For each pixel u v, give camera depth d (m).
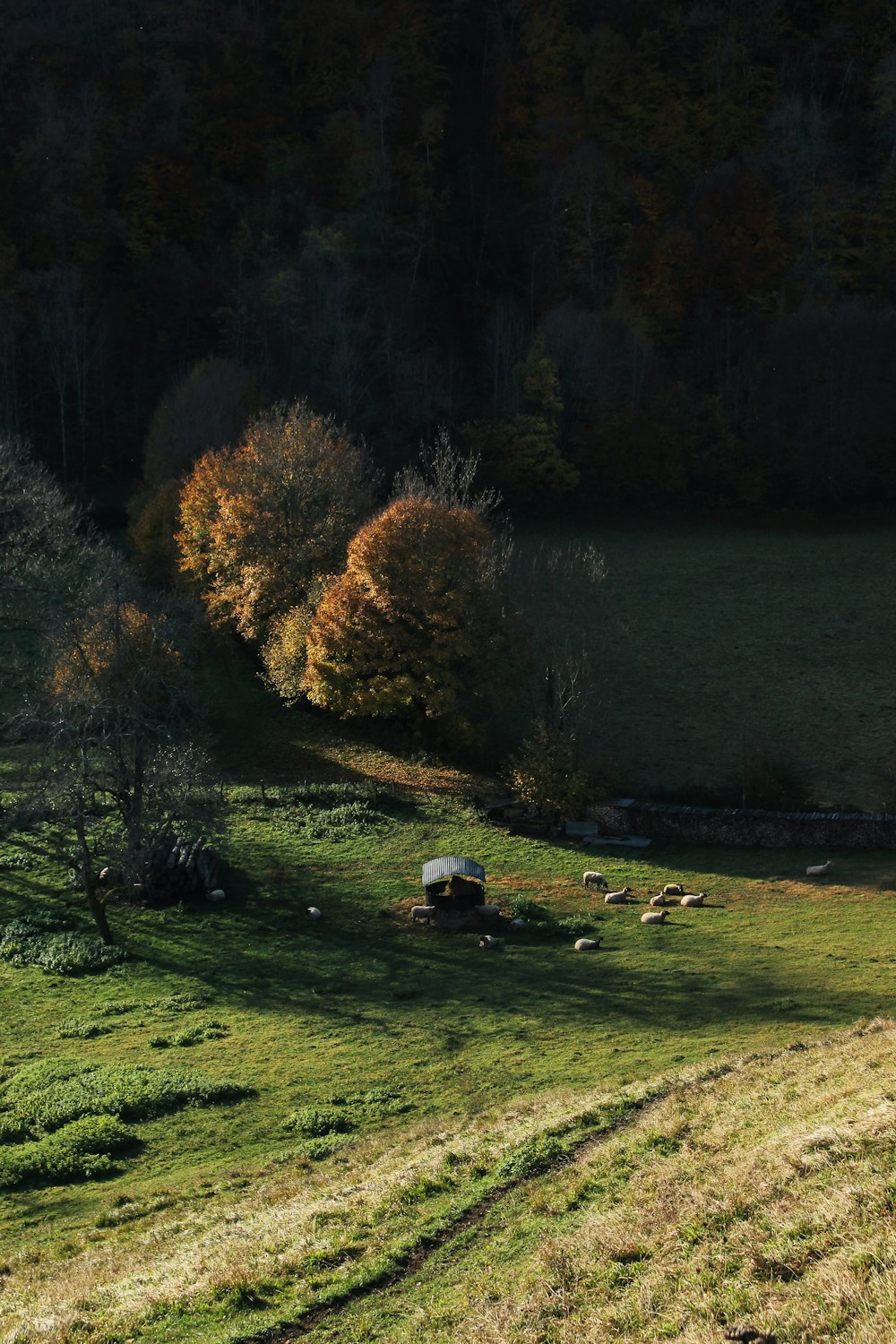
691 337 156.25
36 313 132.62
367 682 66.06
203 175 165.38
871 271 161.88
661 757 69.25
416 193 170.88
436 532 66.69
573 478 131.50
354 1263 18.12
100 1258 21.16
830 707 77.69
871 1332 12.43
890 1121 17.69
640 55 189.38
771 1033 30.72
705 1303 14.10
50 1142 27.73
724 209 160.25
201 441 100.81
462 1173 21.53
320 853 52.34
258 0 196.50
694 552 114.94
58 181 146.62
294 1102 29.77
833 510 130.88
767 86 190.00
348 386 131.50
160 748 46.00
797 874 48.97
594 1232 17.00
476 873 44.69
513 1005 35.97
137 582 65.88
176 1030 35.44
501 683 67.44
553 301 160.62
